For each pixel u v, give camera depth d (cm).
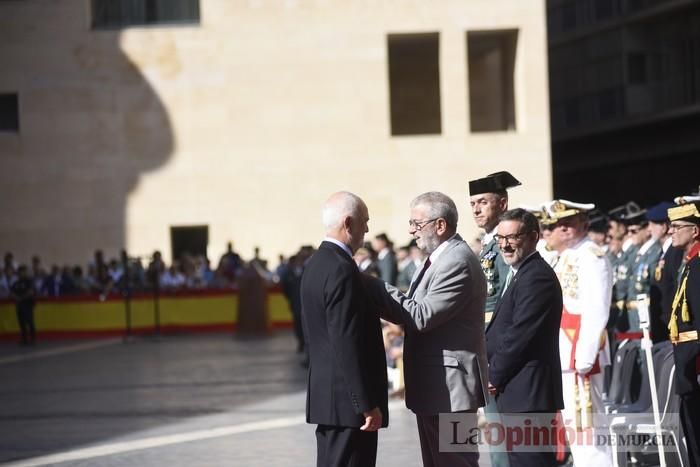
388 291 902
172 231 3969
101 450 1450
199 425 1631
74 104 3900
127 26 3953
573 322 1098
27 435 1590
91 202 3903
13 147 3900
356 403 854
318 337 877
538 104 3859
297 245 3912
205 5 3912
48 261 3900
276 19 3912
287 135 3916
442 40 3872
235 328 3341
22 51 3900
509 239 943
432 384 906
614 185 6303
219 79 3916
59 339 3306
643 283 1550
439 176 3878
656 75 5881
